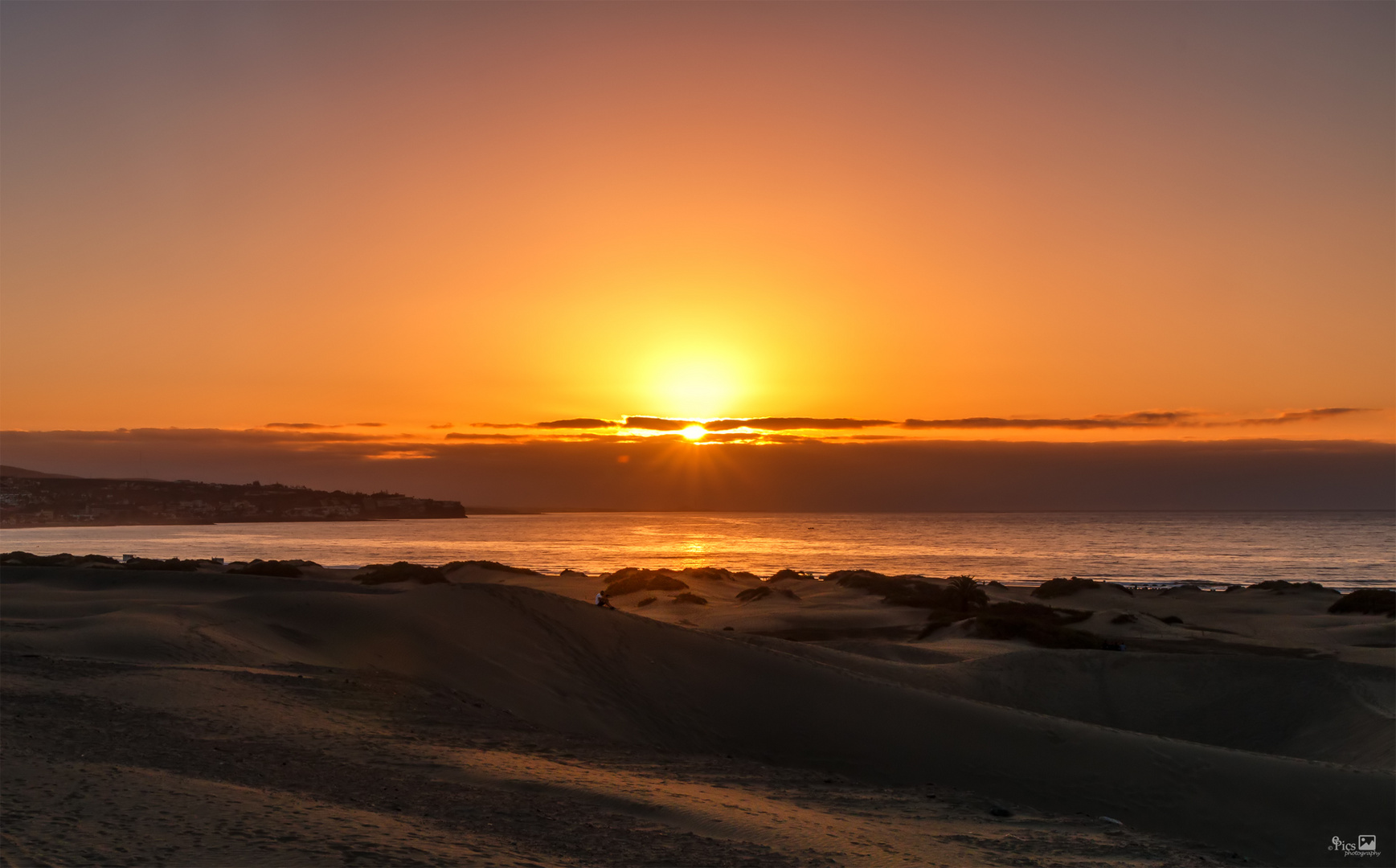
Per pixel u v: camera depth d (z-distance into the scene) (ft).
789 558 456.04
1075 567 398.83
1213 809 57.98
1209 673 104.99
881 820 38.29
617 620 95.66
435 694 63.98
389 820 28.55
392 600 97.66
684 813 34.17
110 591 141.38
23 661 62.44
